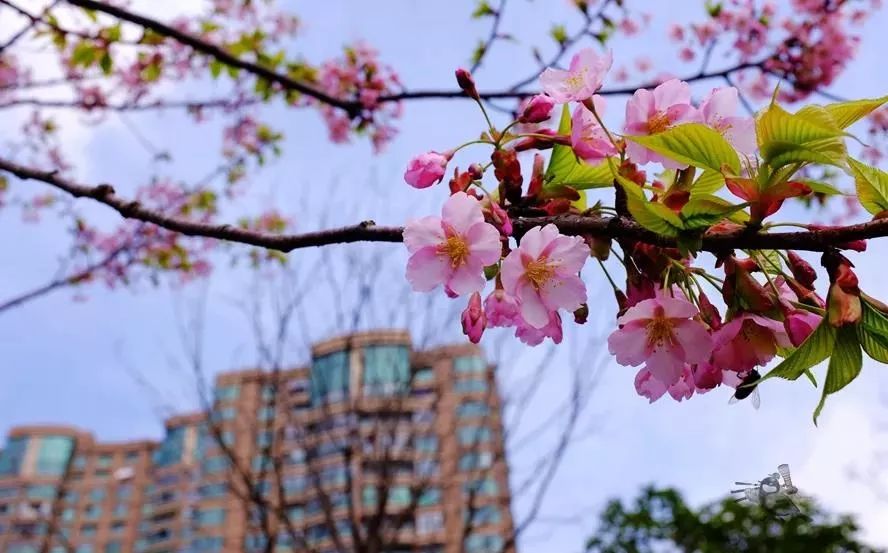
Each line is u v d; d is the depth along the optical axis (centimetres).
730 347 137
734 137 143
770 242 126
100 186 258
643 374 160
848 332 121
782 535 1359
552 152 155
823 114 121
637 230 138
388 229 158
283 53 553
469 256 146
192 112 689
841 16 546
